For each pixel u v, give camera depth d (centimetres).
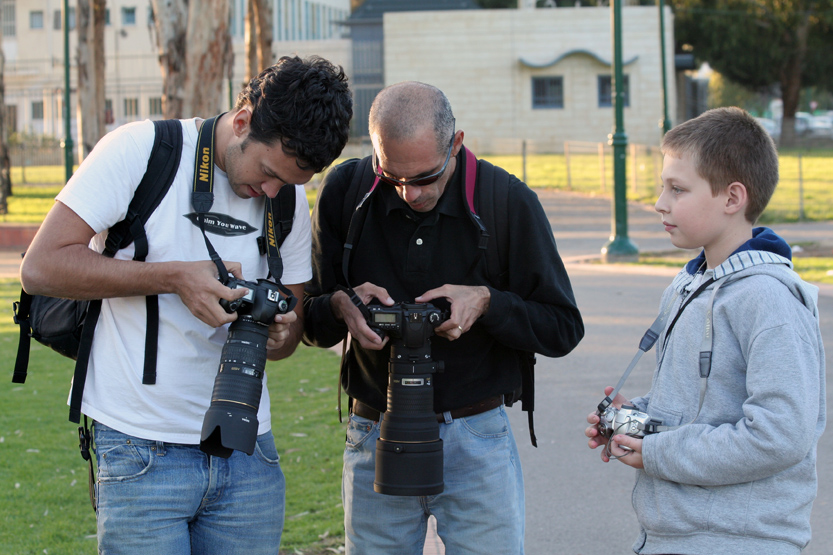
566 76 3538
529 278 254
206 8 1231
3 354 773
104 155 222
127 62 4234
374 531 263
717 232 219
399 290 258
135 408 227
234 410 213
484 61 3544
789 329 200
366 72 3644
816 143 3919
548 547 375
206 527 239
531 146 3434
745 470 200
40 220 1859
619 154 1248
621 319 815
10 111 4516
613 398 244
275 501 247
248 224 237
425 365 238
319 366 725
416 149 223
